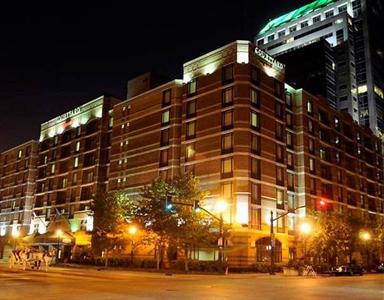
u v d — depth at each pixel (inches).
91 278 1234.0
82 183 3139.8
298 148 2527.1
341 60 4859.7
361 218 2464.3
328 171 2773.1
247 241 1990.7
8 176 4156.0
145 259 2289.6
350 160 3105.3
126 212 2055.9
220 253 1840.6
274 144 2279.8
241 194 2033.7
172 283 1104.8
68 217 3176.7
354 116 4670.3
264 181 2156.7
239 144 2095.2
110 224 2105.1
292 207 2397.9
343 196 2888.8
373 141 3533.5
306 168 2496.3
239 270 1849.2
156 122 2586.1
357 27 5054.1
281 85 2444.6
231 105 2176.4
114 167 2832.2
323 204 1904.5
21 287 868.6
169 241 1806.1
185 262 1785.2
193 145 2309.3
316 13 5339.6
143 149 2628.0
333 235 2203.5
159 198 1807.3
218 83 2273.6
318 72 4680.1
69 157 3351.4
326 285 1153.4
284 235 2224.4
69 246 2925.7
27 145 3969.0
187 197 1790.1
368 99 4724.4
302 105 2586.1
